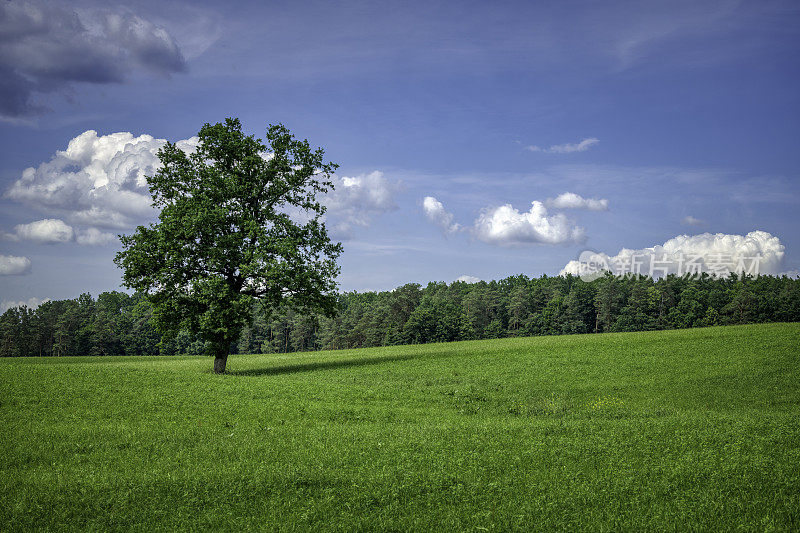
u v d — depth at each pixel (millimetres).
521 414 23312
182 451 14898
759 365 35969
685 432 16453
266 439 16453
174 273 37750
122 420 19531
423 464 13414
